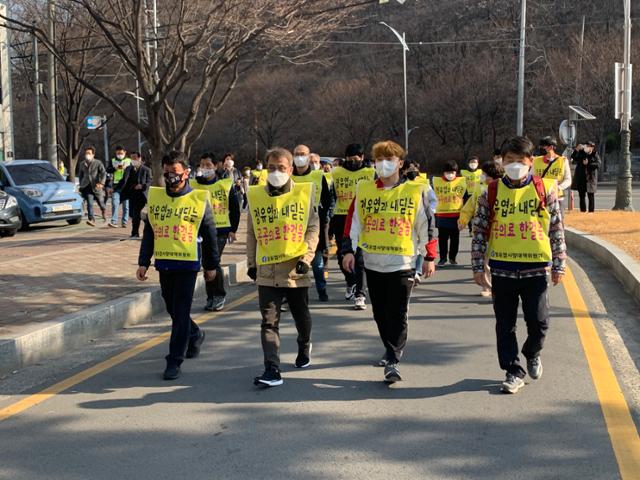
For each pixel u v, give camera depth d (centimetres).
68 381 595
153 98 1463
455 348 671
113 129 5381
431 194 847
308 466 416
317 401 530
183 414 509
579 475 399
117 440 463
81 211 1906
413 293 956
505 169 531
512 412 499
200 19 1534
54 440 466
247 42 1556
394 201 556
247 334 750
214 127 6300
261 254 575
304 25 1606
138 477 407
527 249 527
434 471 407
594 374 581
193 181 921
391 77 5966
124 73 3034
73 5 1872
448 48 5950
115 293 870
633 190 3272
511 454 429
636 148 5106
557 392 539
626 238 1273
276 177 573
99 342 735
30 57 3025
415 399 530
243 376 599
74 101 3012
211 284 870
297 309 598
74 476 411
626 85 1898
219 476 405
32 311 768
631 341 684
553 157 1048
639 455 425
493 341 695
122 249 1314
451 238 1197
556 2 5750
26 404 538
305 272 575
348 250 572
